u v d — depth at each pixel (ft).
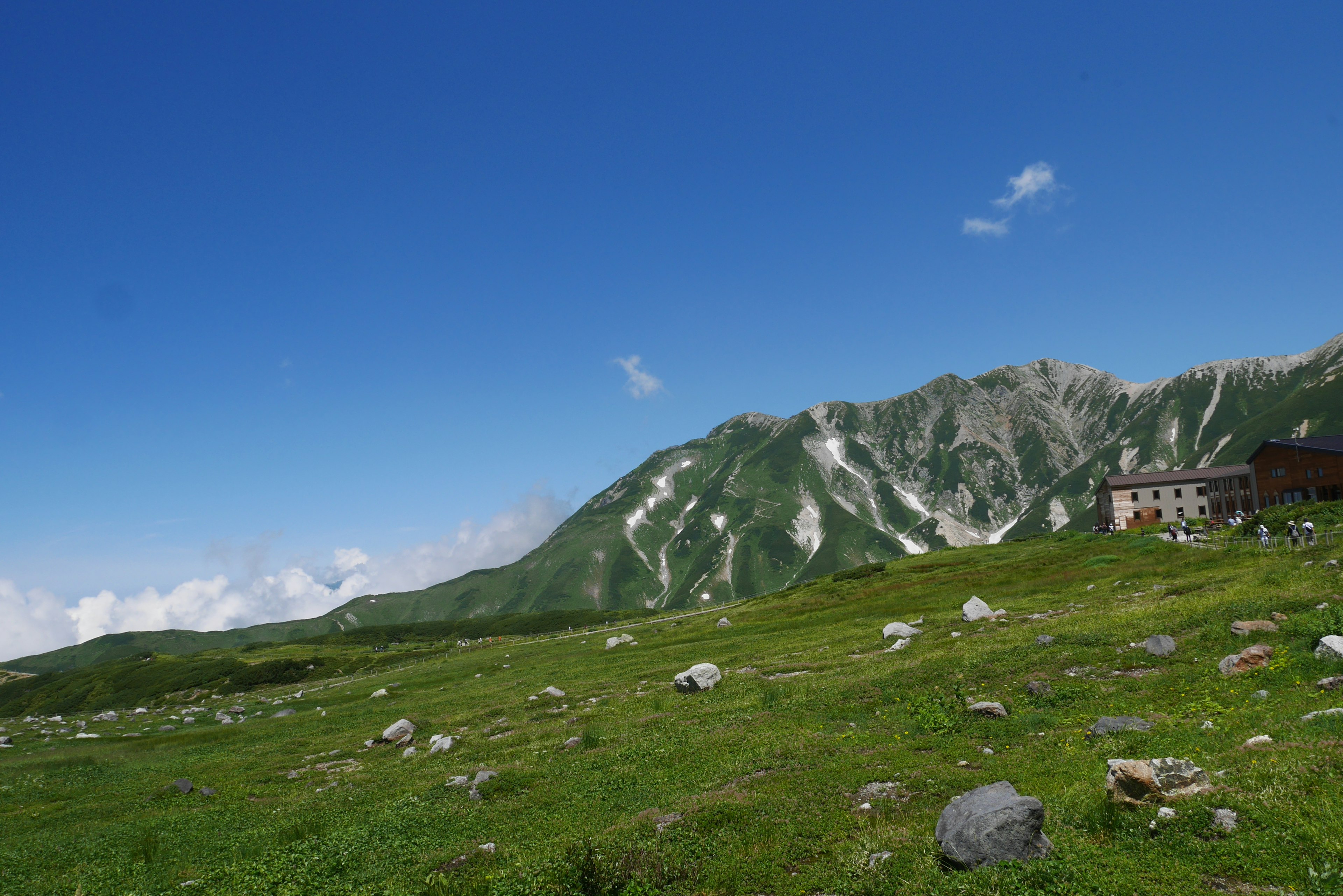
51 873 82.94
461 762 116.06
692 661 199.62
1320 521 217.56
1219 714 70.18
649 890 53.06
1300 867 38.55
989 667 106.42
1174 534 275.80
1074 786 56.54
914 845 50.60
